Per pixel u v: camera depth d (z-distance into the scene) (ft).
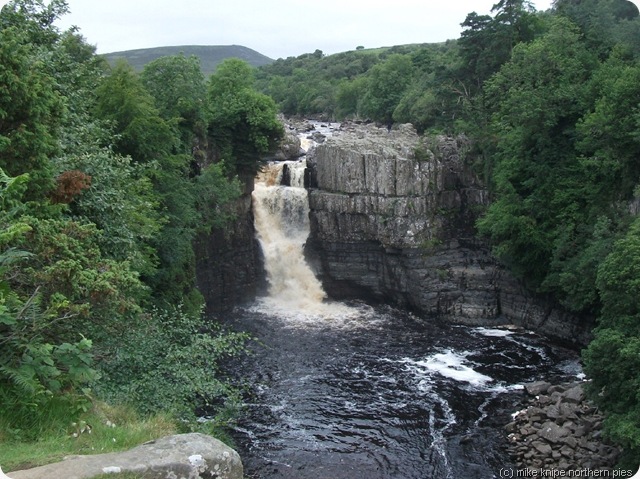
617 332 96.07
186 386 68.74
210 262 199.72
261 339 178.09
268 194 222.28
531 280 176.45
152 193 137.80
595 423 112.57
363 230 209.36
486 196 202.08
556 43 175.42
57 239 51.24
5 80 66.08
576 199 160.35
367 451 114.21
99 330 58.85
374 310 210.59
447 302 197.98
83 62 138.92
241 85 215.10
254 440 118.01
